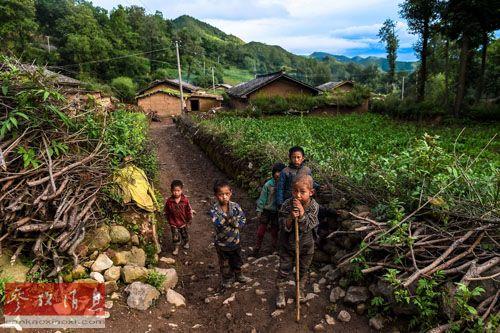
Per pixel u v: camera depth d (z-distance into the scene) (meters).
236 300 4.06
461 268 3.19
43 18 76.31
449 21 29.77
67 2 82.75
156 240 5.44
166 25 108.00
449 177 4.23
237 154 10.47
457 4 28.39
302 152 4.91
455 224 3.73
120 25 77.88
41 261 3.83
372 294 3.64
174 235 5.57
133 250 4.55
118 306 3.69
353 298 3.67
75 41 56.66
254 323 3.63
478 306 2.95
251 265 5.15
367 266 3.73
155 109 42.41
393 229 3.83
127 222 5.04
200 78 81.00
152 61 82.62
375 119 29.17
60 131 5.16
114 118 6.89
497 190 3.90
